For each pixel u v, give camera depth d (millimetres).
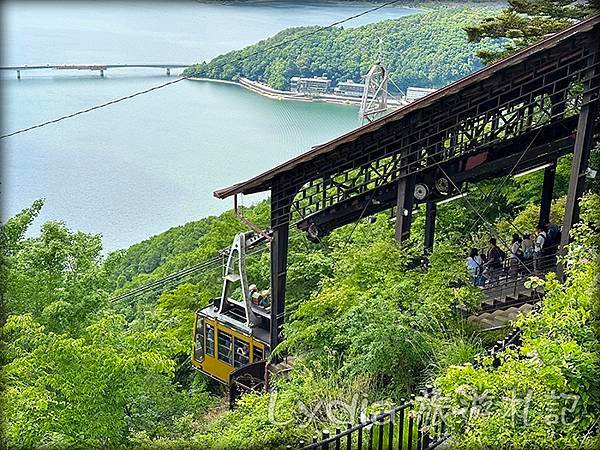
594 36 13992
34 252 16609
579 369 7227
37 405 11812
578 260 9164
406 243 16547
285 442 10648
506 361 8523
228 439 11320
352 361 12195
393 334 11906
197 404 17953
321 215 19328
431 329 12695
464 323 14367
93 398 12672
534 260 17453
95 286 16359
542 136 17719
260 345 20391
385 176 17719
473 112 16141
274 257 19531
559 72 15945
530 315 8531
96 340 13719
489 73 14984
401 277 14477
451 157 16531
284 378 14219
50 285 16062
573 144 17219
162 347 14703
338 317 13906
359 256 15734
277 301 19562
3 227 17188
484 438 7051
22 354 12992
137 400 15797
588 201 11422
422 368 11984
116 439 12992
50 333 13008
